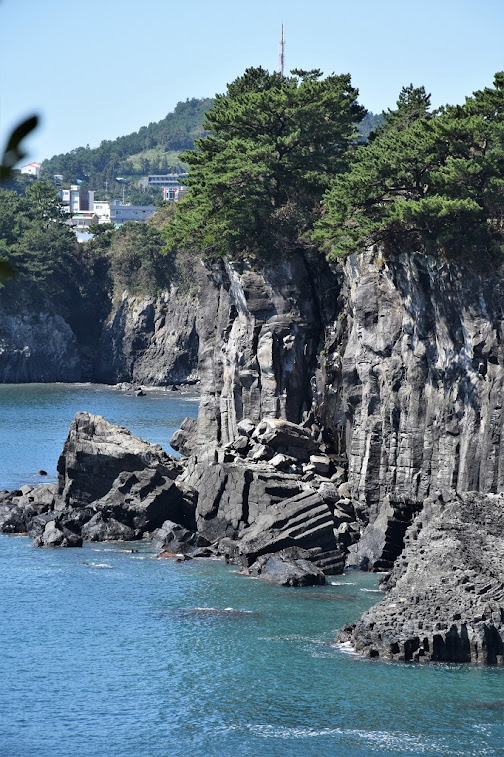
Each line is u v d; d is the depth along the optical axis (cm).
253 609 7331
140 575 8394
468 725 5166
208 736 5062
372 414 9994
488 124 8800
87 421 10806
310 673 5928
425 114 12781
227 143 12219
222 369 12731
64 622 6988
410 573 6944
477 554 6794
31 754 4834
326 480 10350
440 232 8769
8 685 5791
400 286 9450
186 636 6656
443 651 6191
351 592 7900
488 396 8525
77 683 5816
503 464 8338
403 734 5050
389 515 8925
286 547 8744
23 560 8912
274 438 10644
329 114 12369
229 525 9488
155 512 10069
